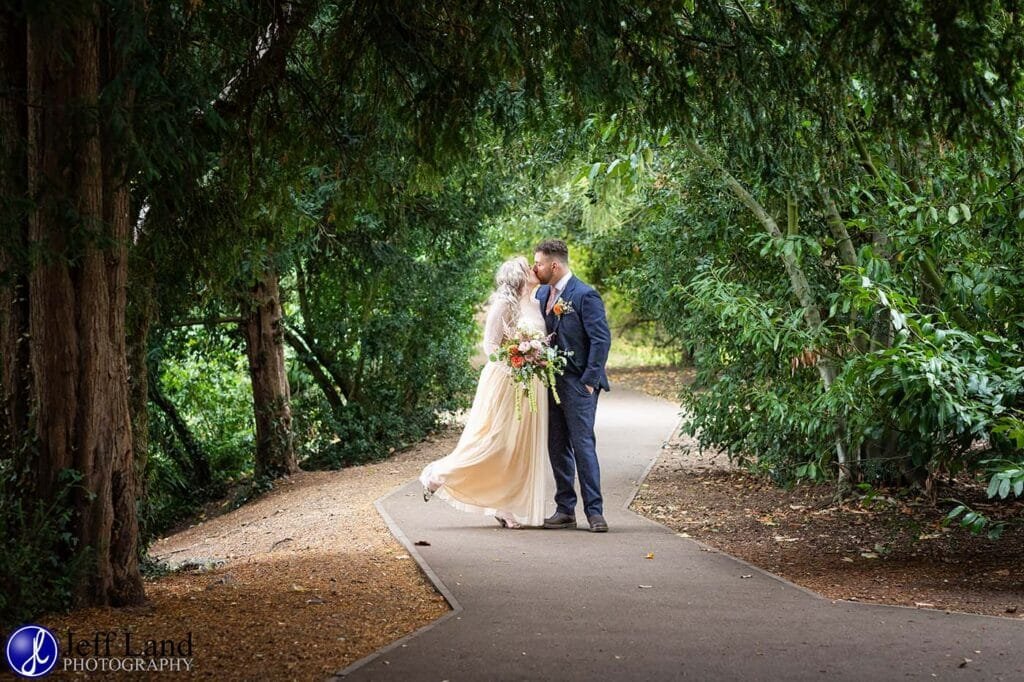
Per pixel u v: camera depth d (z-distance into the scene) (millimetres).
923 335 7234
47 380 5969
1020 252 8453
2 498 5957
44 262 5633
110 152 5648
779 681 4656
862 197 9734
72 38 5543
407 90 7148
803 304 9922
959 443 7359
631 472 12516
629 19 6496
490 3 6164
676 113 6945
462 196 13961
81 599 6008
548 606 6070
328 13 7719
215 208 7465
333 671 4848
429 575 6852
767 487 11367
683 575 6957
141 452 7941
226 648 5223
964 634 5418
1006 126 7672
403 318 16969
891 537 8578
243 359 19359
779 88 6746
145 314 7734
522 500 8781
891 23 5969
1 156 5414
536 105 7871
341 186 8211
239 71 7094
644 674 4762
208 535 11508
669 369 28828
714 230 11023
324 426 16953
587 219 16172
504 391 8766
